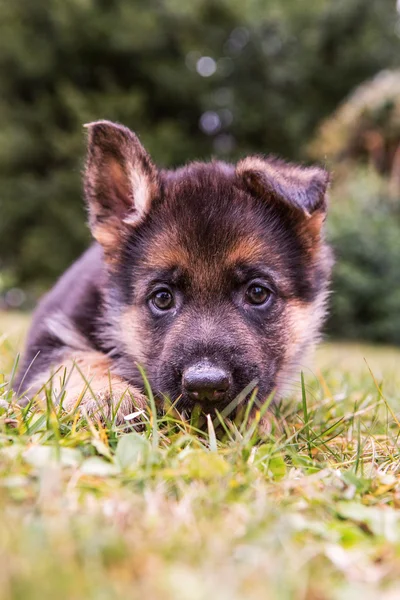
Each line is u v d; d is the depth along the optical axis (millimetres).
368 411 573
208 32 2867
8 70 2676
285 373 537
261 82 2961
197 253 509
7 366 628
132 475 370
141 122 2695
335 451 471
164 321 516
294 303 536
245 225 521
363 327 1741
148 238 533
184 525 330
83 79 2764
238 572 289
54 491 344
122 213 558
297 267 541
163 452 396
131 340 533
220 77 2855
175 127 2750
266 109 2898
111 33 2646
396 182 1942
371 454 467
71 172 2557
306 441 468
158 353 512
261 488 370
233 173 559
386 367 961
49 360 554
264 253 519
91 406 476
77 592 255
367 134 2010
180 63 2791
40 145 2643
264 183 510
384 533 350
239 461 395
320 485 391
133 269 537
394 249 1740
